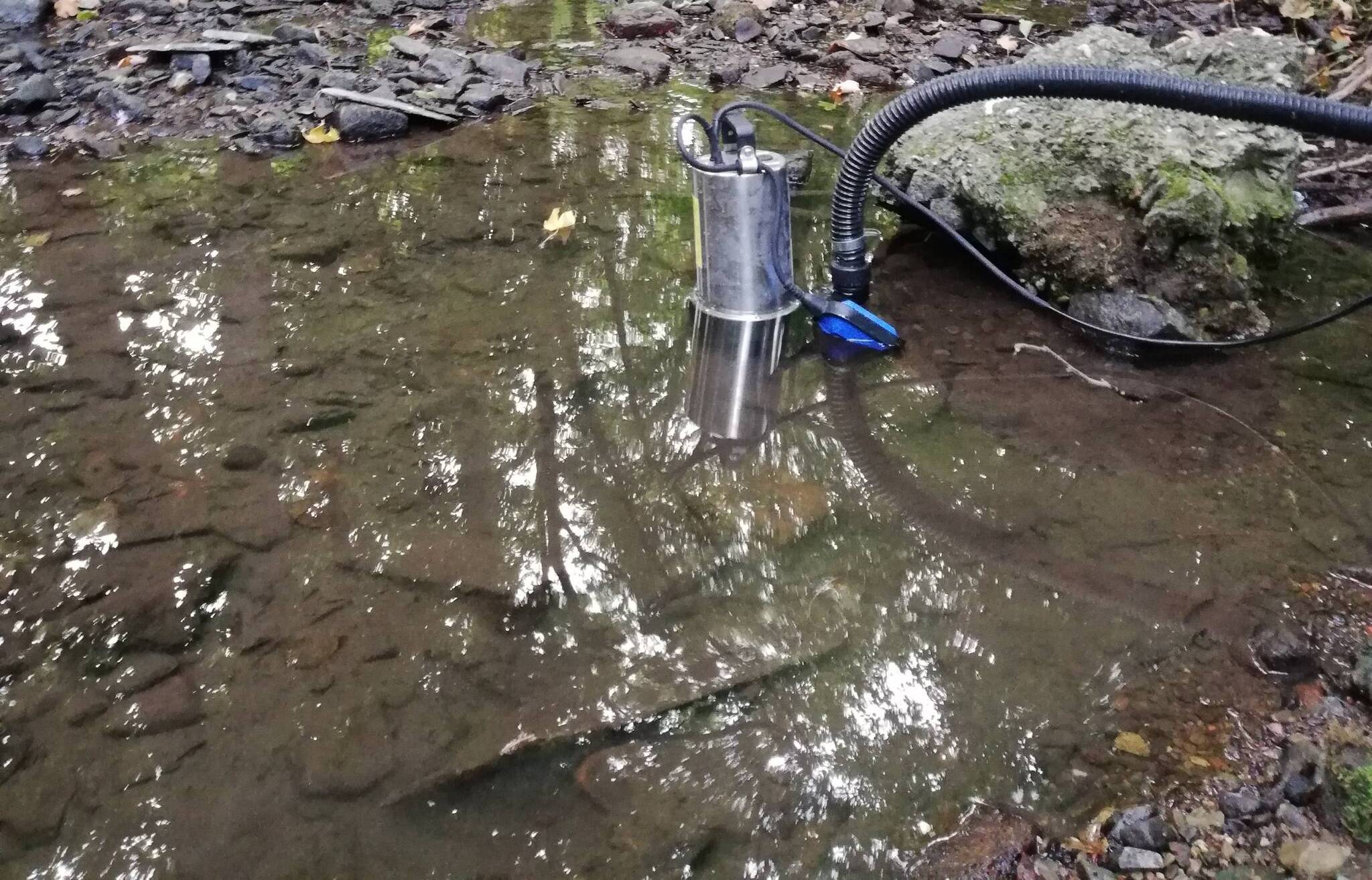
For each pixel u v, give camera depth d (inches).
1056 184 108.1
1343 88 156.3
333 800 56.8
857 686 64.1
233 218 123.3
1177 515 77.8
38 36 181.3
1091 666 65.2
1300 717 61.1
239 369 94.3
